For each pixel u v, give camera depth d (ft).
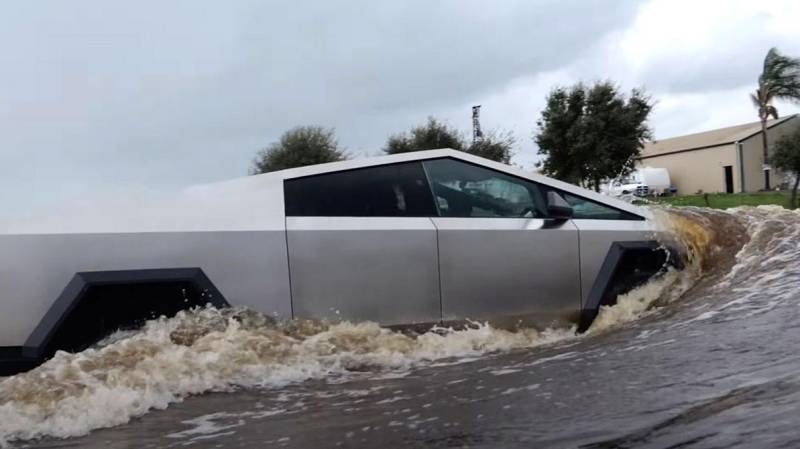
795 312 14.92
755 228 20.71
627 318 17.02
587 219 17.54
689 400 11.05
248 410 12.30
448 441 10.46
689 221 19.49
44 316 13.24
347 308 15.10
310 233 14.97
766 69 150.61
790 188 139.23
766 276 17.54
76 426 11.41
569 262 16.85
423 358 15.14
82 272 13.58
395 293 15.46
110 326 14.02
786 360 12.28
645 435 9.95
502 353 15.51
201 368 13.25
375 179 15.99
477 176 16.88
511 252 16.38
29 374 12.17
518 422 10.98
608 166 112.06
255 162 102.99
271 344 14.07
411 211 15.98
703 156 193.36
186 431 11.37
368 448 10.42
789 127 158.71
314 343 14.48
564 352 14.96
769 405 10.44
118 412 11.89
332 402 12.62
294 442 10.80
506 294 16.31
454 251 15.93
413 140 115.96
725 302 16.51
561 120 114.73
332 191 15.62
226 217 14.75
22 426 11.21
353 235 15.25
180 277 14.01
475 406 11.92
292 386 13.58
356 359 14.62
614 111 112.88
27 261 13.41
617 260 17.12
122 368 12.62
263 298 14.56
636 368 12.99
